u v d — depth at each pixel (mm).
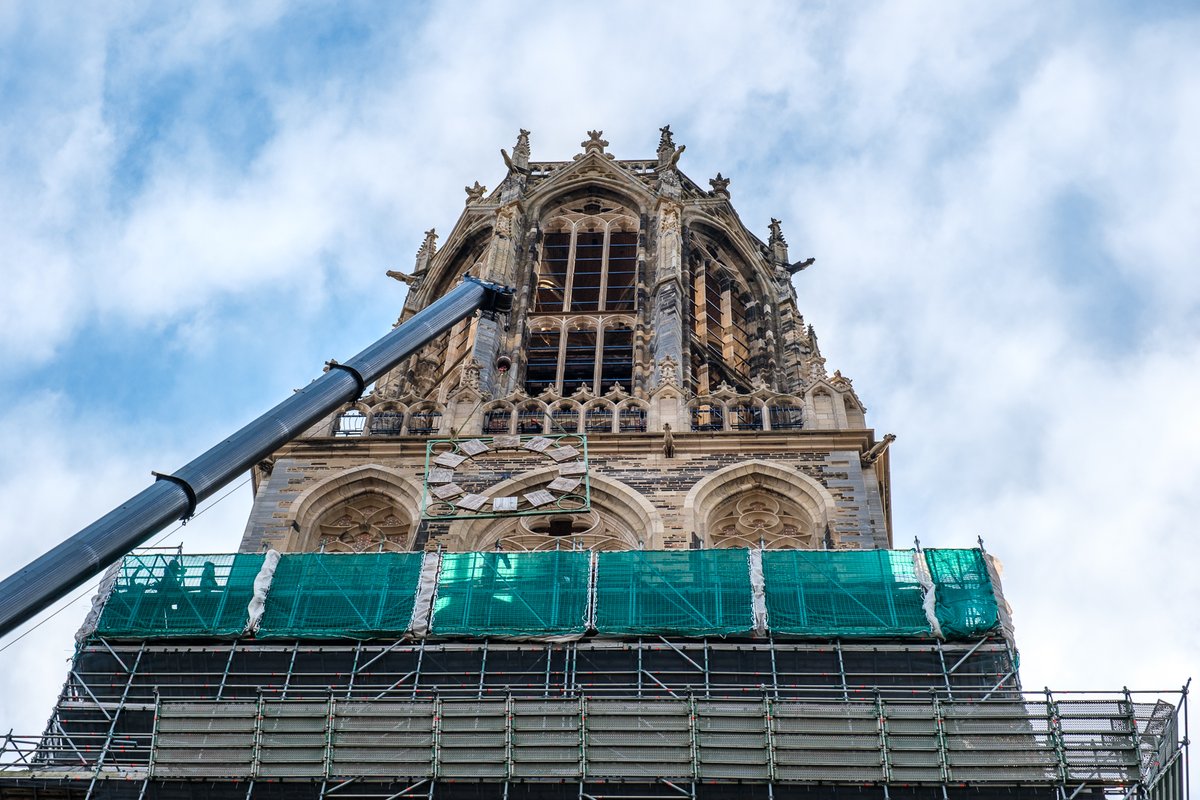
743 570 44438
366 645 42875
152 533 41375
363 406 55312
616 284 68875
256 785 37719
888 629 42562
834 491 50781
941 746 37531
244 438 44906
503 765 37562
